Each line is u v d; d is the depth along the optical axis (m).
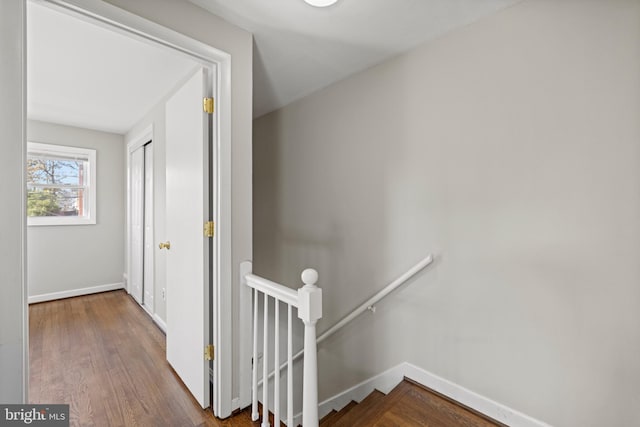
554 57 1.39
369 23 1.65
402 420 1.56
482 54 1.61
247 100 1.71
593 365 1.31
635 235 1.21
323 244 2.54
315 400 1.26
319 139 2.56
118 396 1.81
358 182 2.25
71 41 1.82
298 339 2.80
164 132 2.69
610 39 1.25
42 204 3.52
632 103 1.21
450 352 1.75
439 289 1.80
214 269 1.65
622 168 1.24
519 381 1.51
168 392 1.86
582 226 1.33
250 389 1.74
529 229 1.48
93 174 3.79
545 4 1.41
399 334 1.99
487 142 1.61
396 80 2.01
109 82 2.40
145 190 3.38
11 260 0.98
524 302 1.49
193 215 1.81
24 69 1.00
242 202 1.70
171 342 2.15
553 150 1.40
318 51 1.94
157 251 2.89
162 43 1.41
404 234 1.97
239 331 1.70
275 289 1.45
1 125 0.95
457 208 1.72
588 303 1.32
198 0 1.45
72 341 2.53
